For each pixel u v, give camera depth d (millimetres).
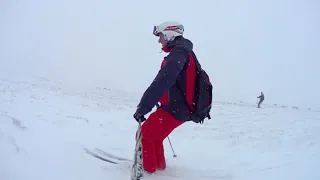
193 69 3652
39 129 5102
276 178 4301
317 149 6539
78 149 4477
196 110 3656
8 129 4574
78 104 10891
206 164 4875
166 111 3730
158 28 3795
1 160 3414
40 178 3279
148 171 3900
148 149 3867
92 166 3914
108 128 6961
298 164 5090
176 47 3561
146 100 3285
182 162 4840
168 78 3330
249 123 10984
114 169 3943
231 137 7812
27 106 7516
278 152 6160
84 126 6500
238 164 5027
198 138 7434
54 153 4074
